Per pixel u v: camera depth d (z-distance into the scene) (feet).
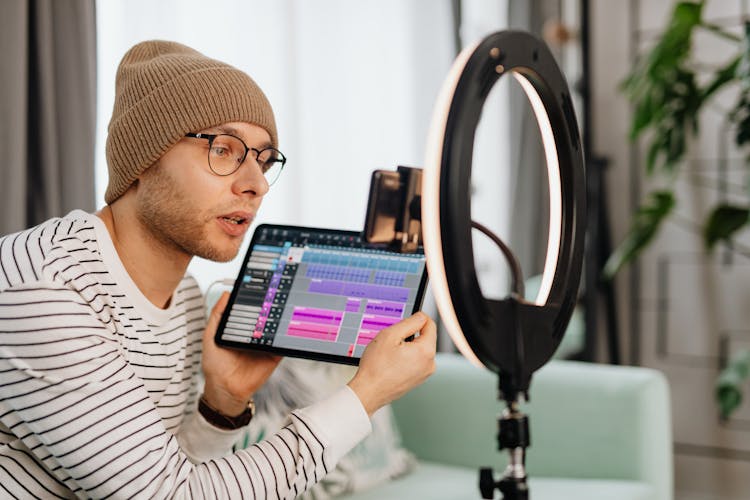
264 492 3.01
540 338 3.01
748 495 10.43
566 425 6.49
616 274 11.17
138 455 2.89
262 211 7.16
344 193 8.04
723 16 10.42
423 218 2.60
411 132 8.77
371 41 8.31
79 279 3.13
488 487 3.02
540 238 10.93
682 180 10.77
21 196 4.82
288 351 3.57
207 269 6.58
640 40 11.05
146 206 3.36
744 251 10.42
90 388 2.89
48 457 3.04
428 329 3.29
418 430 6.89
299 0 7.48
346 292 3.59
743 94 8.78
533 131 10.82
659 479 6.41
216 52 6.63
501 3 10.34
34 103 5.09
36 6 4.99
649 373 6.55
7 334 2.88
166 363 3.57
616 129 11.23
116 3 5.82
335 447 3.07
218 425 3.87
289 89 7.22
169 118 3.26
